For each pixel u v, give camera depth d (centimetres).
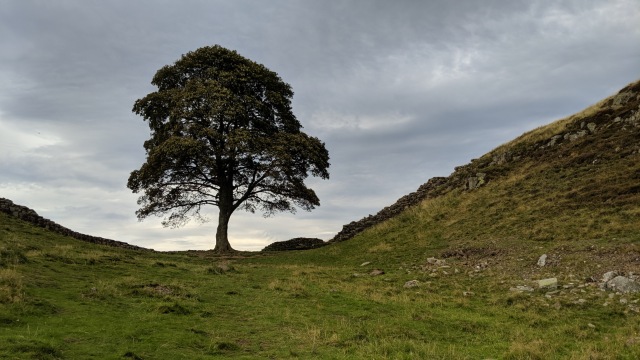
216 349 1060
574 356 1005
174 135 3725
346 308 1576
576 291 1688
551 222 2642
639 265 1789
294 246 4444
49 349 888
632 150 3209
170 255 3381
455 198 3888
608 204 2614
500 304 1662
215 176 4081
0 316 1059
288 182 4100
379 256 3005
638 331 1241
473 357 1065
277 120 4306
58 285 1507
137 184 3903
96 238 3403
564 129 4191
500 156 4397
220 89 3828
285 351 1073
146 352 973
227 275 2239
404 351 1073
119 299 1441
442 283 2064
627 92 4084
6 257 1717
